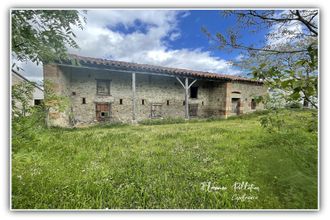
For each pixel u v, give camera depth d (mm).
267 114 2125
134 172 2822
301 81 1264
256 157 3289
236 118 12398
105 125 9492
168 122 10570
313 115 1782
